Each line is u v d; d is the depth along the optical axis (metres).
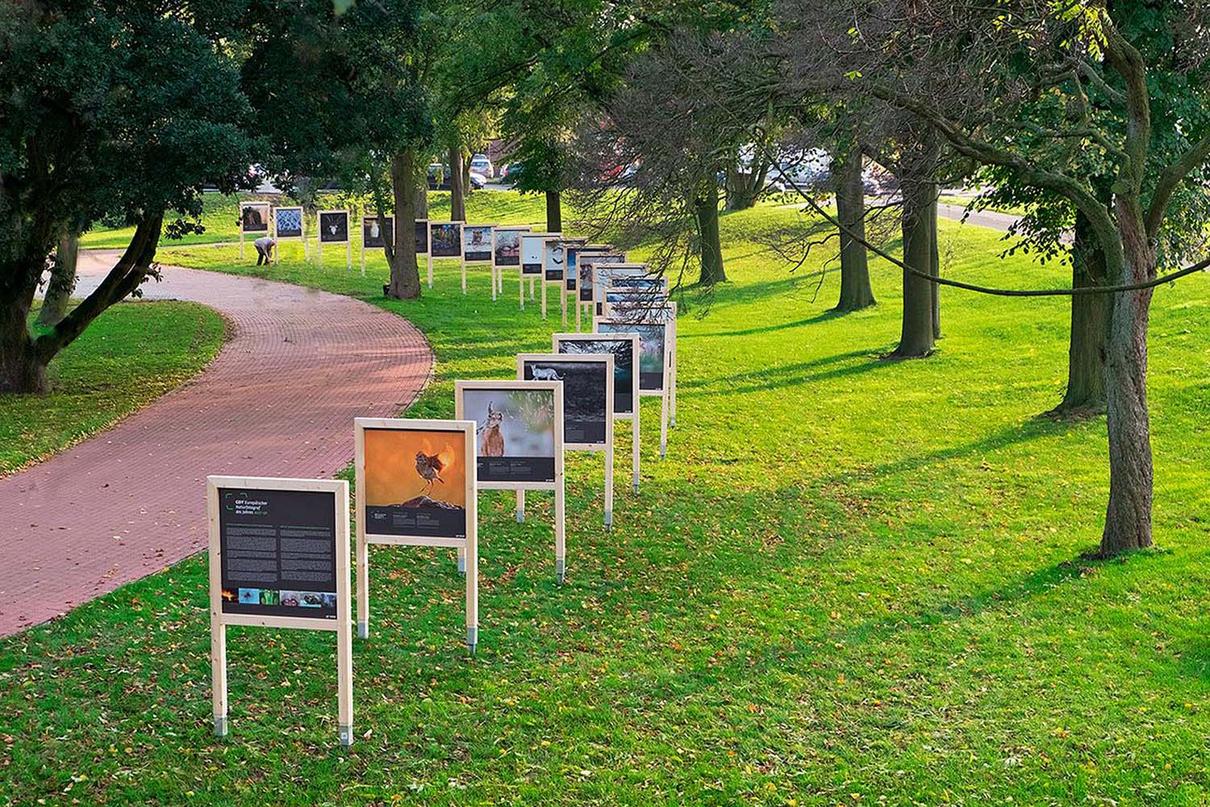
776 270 44.06
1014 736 9.41
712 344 29.98
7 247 19.78
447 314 33.34
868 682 10.54
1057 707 9.91
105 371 24.58
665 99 15.90
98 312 22.53
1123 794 8.48
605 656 10.98
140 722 9.08
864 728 9.61
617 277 23.02
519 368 14.62
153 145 18.06
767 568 13.66
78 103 17.31
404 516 10.71
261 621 8.94
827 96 13.82
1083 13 12.66
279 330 30.47
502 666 10.63
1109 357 13.96
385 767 8.76
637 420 16.55
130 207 18.67
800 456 19.03
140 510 14.50
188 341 28.50
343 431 18.98
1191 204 18.62
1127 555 13.66
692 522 15.34
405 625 11.42
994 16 13.43
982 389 23.75
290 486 8.74
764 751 9.18
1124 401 13.81
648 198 15.19
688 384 24.84
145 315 33.09
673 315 20.70
